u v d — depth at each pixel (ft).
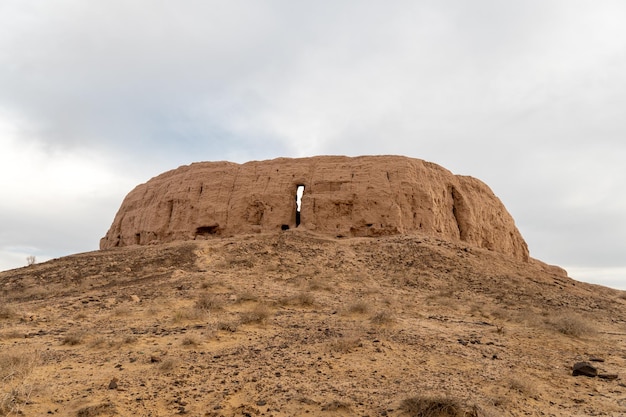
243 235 130.93
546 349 42.55
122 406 24.53
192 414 23.76
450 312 63.82
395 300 70.18
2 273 110.73
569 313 63.26
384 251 109.70
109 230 195.00
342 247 114.32
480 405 24.68
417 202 134.51
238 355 35.83
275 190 144.87
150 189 177.58
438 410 23.22
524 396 27.73
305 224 136.36
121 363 33.60
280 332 44.88
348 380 29.55
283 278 86.12
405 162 139.03
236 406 24.80
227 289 72.54
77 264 106.63
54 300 68.13
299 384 28.53
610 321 68.28
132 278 86.48
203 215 148.46
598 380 32.35
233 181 152.05
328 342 39.81
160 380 29.25
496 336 46.93
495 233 165.37
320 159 148.15
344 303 65.62
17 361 31.81
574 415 24.82
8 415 22.53
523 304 73.77
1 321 51.06
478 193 165.58
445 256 105.70
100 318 53.57
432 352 37.60
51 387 27.17
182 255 103.86
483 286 87.30
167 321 51.16
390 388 28.04
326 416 23.40
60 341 41.78
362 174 138.82
